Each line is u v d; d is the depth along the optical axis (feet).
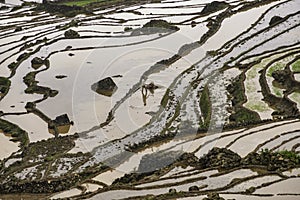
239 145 127.75
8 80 196.75
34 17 306.14
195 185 109.70
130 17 284.61
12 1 357.82
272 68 183.21
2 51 237.45
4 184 120.47
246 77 179.01
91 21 281.74
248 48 209.97
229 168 115.44
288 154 116.06
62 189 117.29
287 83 167.43
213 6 282.56
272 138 129.80
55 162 130.52
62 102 172.14
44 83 190.60
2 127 157.79
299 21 239.71
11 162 134.62
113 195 109.81
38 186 118.73
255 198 100.89
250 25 242.58
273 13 259.80
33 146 141.49
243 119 145.07
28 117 163.63
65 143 141.59
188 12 286.46
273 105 155.12
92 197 110.01
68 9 310.86
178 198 103.65
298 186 104.73
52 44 240.73
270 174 110.63
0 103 176.14
